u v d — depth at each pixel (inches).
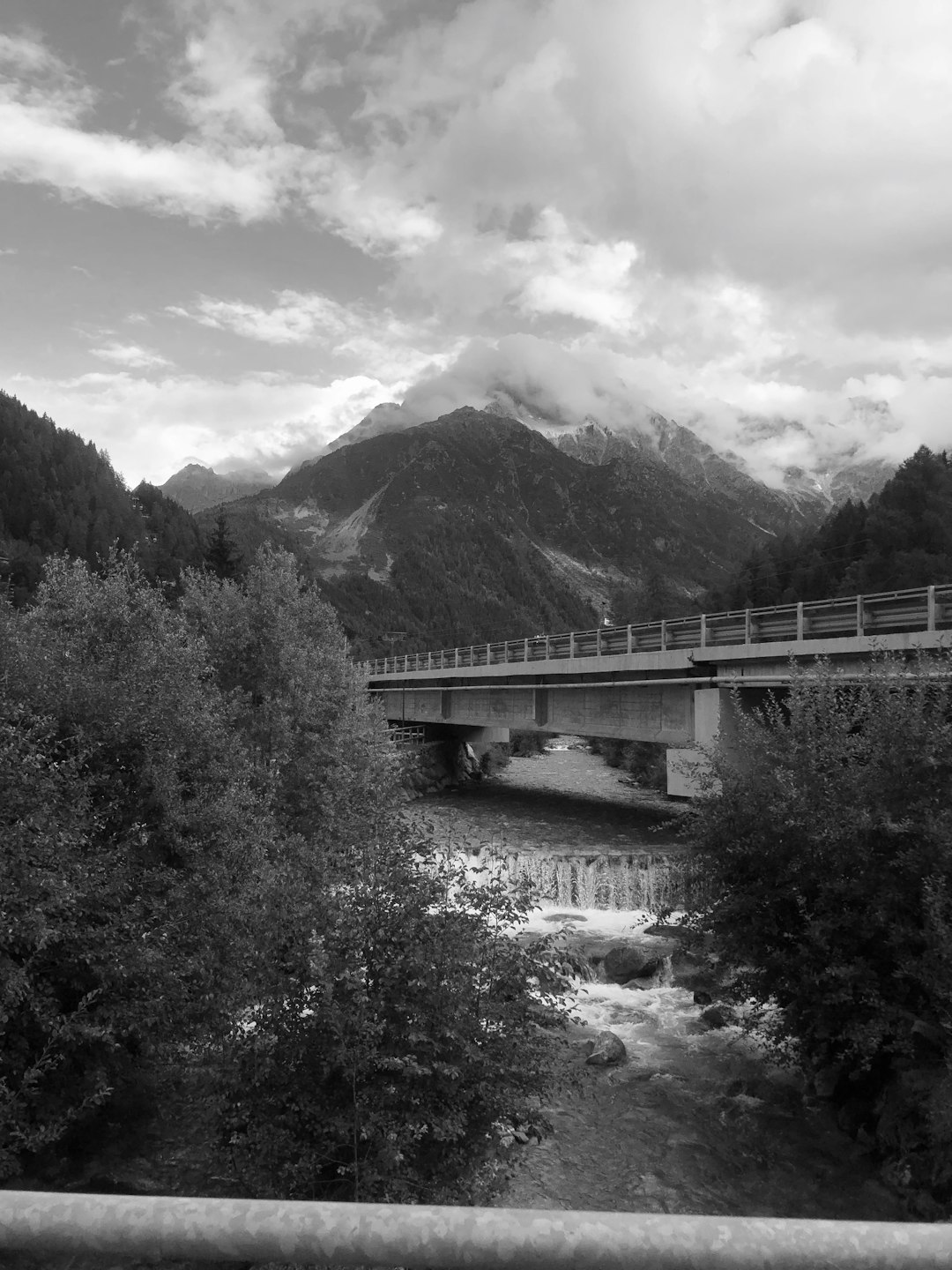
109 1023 444.1
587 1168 566.9
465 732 2731.3
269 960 413.1
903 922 559.5
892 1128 560.7
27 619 637.3
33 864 438.0
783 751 644.1
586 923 1099.3
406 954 398.0
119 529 6678.2
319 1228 53.4
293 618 1179.3
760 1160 577.9
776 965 619.8
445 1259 52.4
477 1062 402.9
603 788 2402.8
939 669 615.8
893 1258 52.5
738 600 4753.9
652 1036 777.6
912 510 3880.4
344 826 690.8
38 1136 423.8
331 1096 393.4
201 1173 487.8
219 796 602.5
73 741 533.3
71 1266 336.5
